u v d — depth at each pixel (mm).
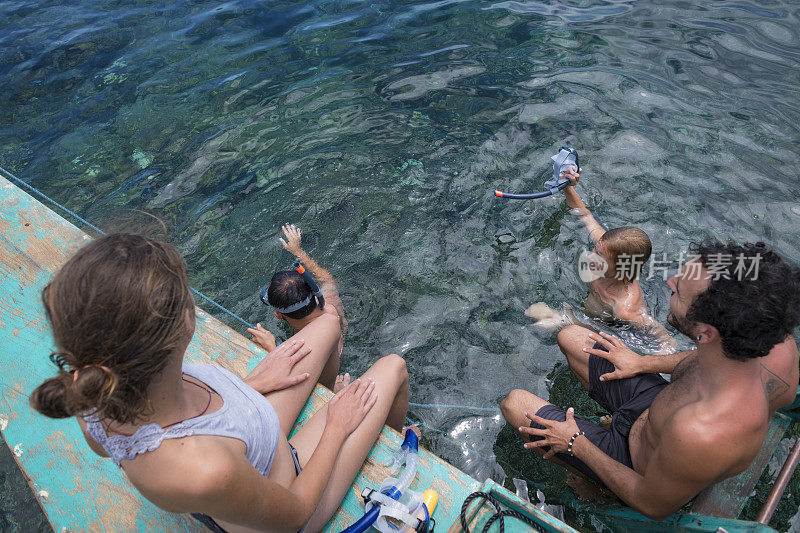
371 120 4750
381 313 3467
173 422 1240
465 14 5996
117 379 1045
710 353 1641
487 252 3725
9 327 2469
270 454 1534
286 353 2125
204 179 4398
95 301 1017
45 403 1050
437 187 4160
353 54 5551
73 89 5434
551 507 2477
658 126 4387
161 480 1207
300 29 6027
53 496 1909
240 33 6039
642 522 2121
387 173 4289
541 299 3430
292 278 2965
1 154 4785
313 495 1599
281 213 4090
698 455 1637
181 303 1124
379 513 1734
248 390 1591
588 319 3266
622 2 5973
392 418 2408
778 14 5551
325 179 4297
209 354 2385
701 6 5793
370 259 3768
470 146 4418
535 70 5086
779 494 1935
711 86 4719
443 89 4992
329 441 1781
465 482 1915
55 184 4457
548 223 3824
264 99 5090
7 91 5453
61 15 6594
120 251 1074
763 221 3643
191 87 5324
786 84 4672
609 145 4258
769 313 1469
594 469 2135
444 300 3498
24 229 2947
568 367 3105
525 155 4301
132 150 4719
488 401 2998
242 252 3875
